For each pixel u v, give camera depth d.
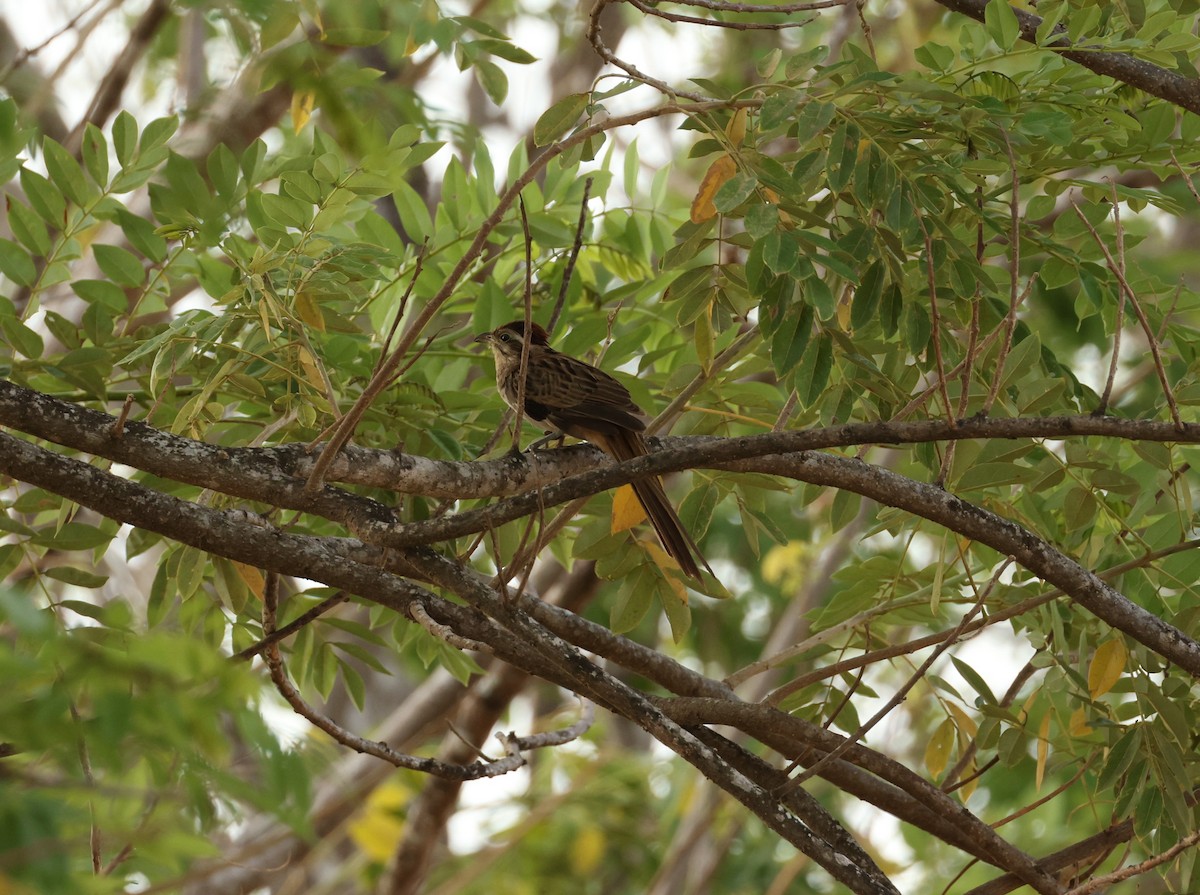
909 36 22.53
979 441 9.47
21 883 4.33
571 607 16.09
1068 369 10.86
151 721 4.53
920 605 11.59
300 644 11.53
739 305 9.25
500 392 11.00
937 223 8.48
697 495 11.17
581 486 8.69
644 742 28.22
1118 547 10.83
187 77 13.34
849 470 9.08
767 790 9.20
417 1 9.17
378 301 11.98
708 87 8.79
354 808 18.17
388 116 8.92
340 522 8.93
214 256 11.84
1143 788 9.60
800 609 21.27
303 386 9.14
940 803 9.60
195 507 8.56
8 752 5.81
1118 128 9.52
